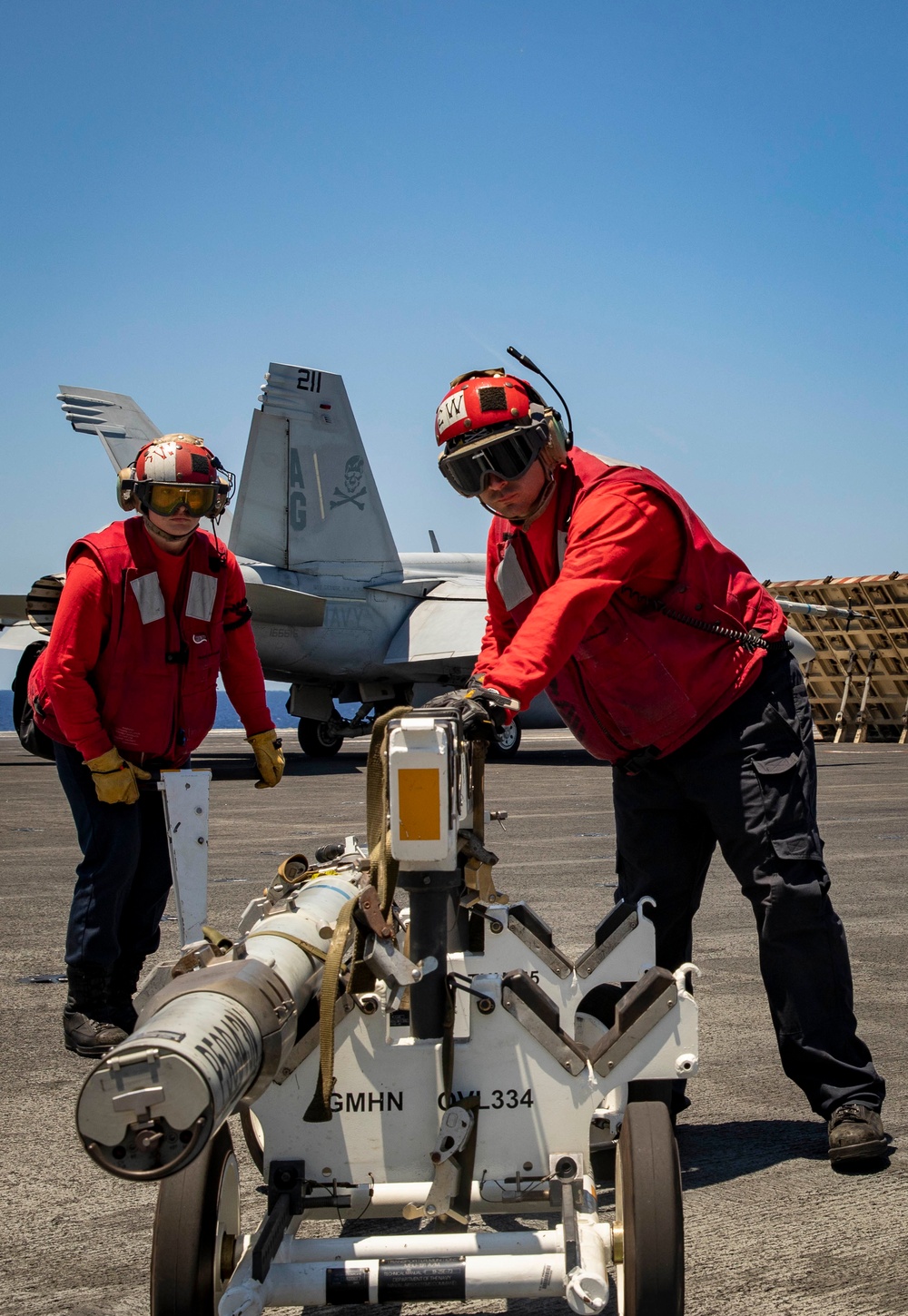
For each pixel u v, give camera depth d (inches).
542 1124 84.3
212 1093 59.2
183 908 146.0
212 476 153.9
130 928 168.6
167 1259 72.1
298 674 804.0
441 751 75.7
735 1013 179.5
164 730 162.2
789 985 119.6
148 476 150.7
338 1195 83.1
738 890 294.2
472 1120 81.9
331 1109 82.8
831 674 1116.5
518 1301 94.2
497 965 114.0
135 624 156.3
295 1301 74.0
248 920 97.8
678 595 111.5
